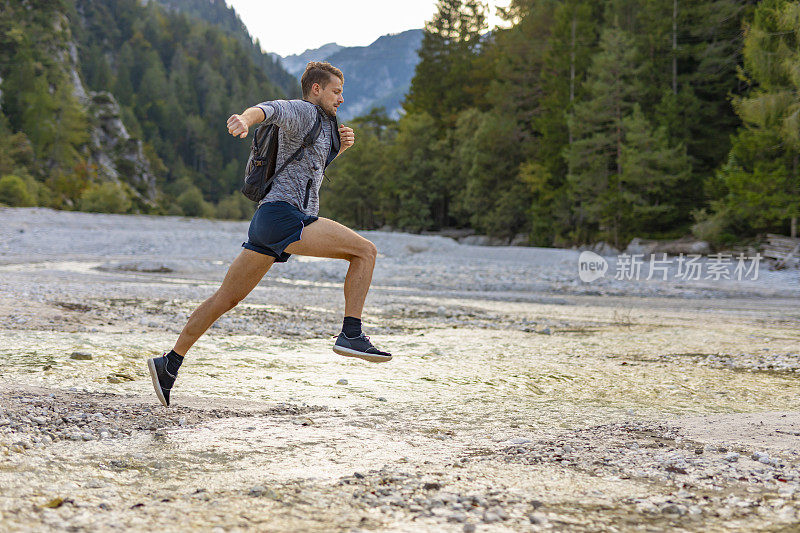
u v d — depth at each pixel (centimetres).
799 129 2655
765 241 2995
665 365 663
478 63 6950
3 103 11019
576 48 4447
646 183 3750
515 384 550
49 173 10450
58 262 2409
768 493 262
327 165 356
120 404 403
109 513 223
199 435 344
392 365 631
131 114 17075
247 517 225
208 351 646
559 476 286
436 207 6988
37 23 13688
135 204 12100
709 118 3988
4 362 513
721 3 3734
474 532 214
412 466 300
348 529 215
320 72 352
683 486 273
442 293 1669
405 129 6988
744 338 884
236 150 19150
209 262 2472
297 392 485
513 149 5300
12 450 293
